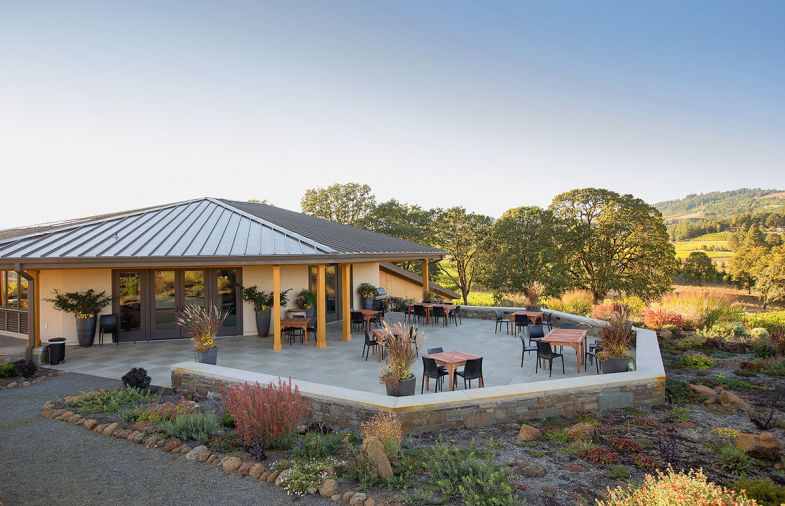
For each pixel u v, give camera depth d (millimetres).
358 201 34625
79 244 11117
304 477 4727
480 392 6812
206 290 13633
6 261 10016
